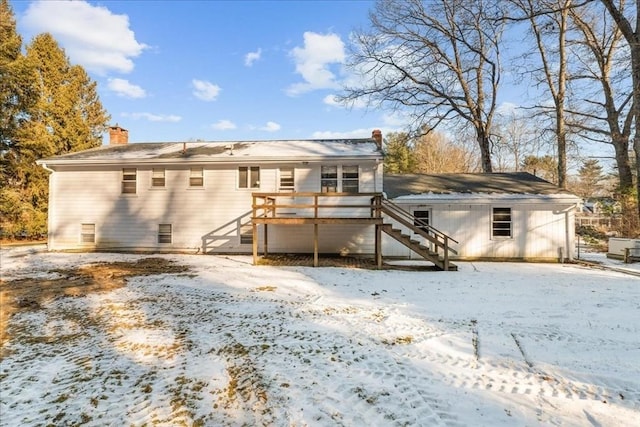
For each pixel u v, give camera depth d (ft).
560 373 14.01
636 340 17.58
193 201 52.70
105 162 52.34
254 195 41.88
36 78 79.56
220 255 50.80
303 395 12.36
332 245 50.78
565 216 46.88
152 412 11.39
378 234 40.45
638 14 49.01
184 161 51.03
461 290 28.91
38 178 79.51
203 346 16.84
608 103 71.87
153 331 18.89
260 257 47.78
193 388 12.90
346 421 10.82
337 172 50.96
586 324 20.11
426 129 88.12
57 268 38.17
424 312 22.59
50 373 14.14
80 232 54.24
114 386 13.08
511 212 48.16
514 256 47.96
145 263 42.19
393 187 53.88
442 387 12.93
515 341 17.51
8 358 15.56
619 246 48.21
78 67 99.76
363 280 33.04
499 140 86.28
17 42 77.15
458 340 17.63
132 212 53.52
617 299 25.81
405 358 15.49
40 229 77.77
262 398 12.18
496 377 13.70
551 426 10.53
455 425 10.58
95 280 31.91
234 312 22.40
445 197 48.88
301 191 51.26
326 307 23.71
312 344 17.07
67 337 18.07
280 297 26.40
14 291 27.68
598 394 12.35
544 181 55.31
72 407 11.73
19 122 79.05
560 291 28.50
